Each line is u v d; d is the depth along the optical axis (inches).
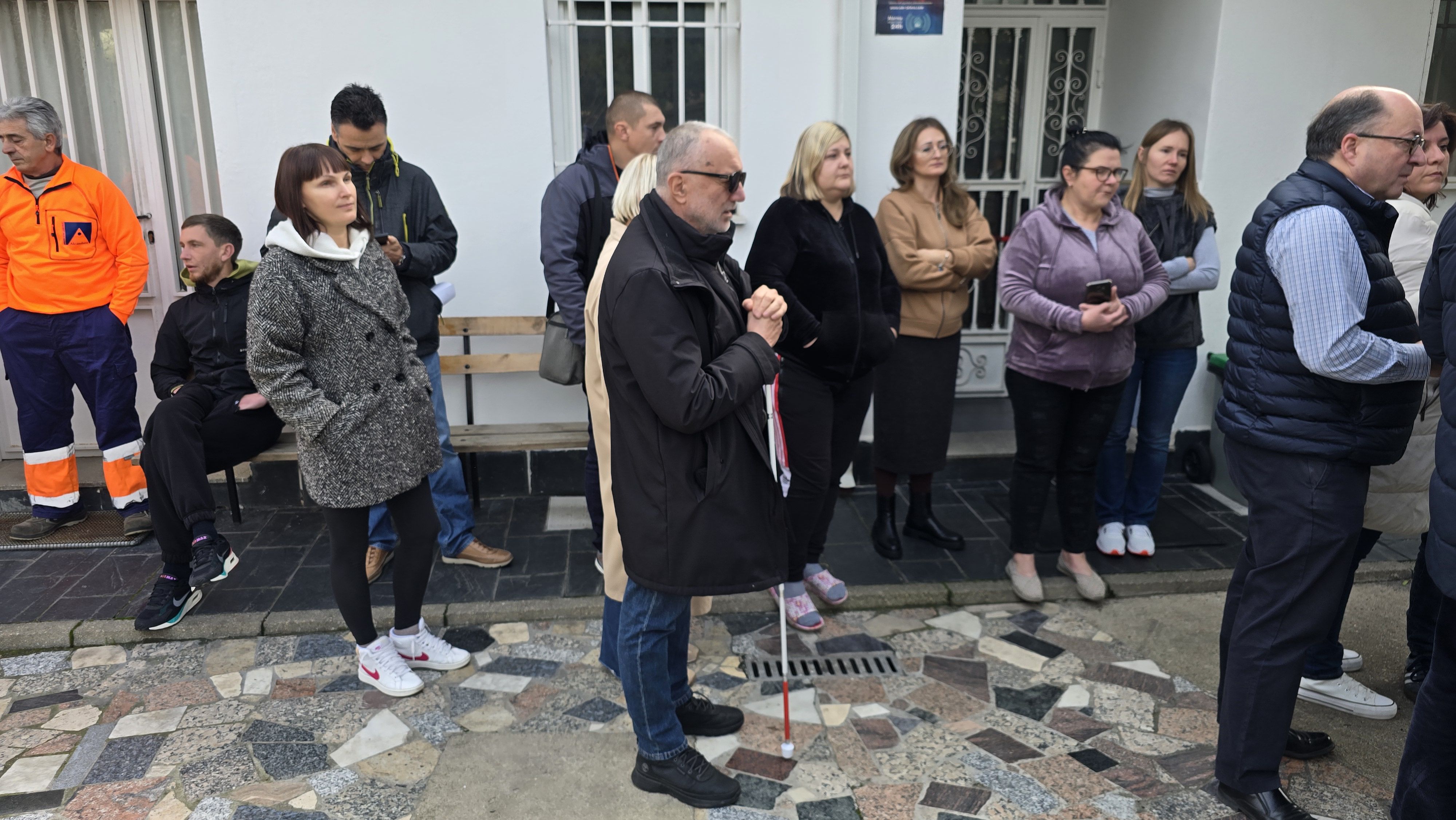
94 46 169.0
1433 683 75.9
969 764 100.7
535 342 174.9
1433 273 81.4
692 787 93.3
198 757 100.9
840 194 121.3
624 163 133.2
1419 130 82.7
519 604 135.0
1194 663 122.6
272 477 170.6
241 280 138.9
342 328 103.3
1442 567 72.6
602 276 91.1
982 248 145.3
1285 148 174.6
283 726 106.9
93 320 150.9
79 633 126.0
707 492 82.6
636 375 79.3
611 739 105.2
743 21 163.0
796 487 125.6
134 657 122.8
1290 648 88.4
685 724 104.5
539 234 167.3
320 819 91.2
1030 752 103.0
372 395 105.7
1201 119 173.0
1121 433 153.9
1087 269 128.2
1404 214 107.7
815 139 119.2
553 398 175.8
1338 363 81.2
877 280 126.3
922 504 158.2
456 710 110.7
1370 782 98.3
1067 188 132.0
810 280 120.3
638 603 89.0
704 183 81.2
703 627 131.4
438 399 145.3
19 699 112.7
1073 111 207.3
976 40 199.6
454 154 162.2
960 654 124.7
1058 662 122.8
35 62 169.0
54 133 146.3
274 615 130.7
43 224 146.6
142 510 159.0
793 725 108.0
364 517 109.4
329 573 145.4
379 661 113.7
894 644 127.3
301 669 119.6
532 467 177.3
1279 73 170.6
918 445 149.0
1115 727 108.1
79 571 146.3
